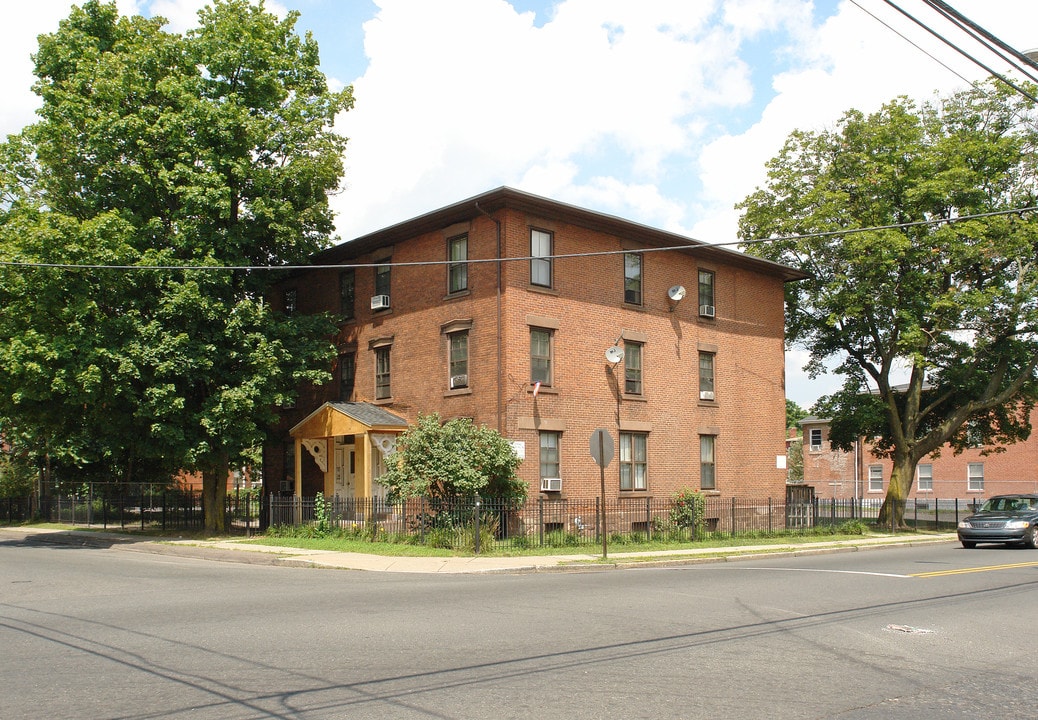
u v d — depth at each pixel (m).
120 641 9.34
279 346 26.97
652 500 27.81
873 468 58.06
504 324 24.56
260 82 27.27
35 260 23.39
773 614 11.35
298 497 26.34
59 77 27.59
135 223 25.98
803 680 7.66
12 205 27.17
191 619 10.85
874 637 9.80
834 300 32.44
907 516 46.69
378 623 10.50
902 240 30.09
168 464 33.09
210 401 25.67
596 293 27.06
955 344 32.81
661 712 6.54
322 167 28.34
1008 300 31.03
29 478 41.09
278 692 7.08
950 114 33.47
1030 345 33.22
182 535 28.28
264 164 28.53
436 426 23.20
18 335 24.27
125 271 24.70
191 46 27.00
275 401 26.55
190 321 25.53
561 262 26.12
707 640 9.45
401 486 22.69
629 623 10.53
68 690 7.15
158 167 26.05
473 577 16.83
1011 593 13.75
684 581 15.46
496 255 25.00
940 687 7.53
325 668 7.98
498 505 22.47
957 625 10.71
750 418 31.58
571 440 25.92
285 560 19.42
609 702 6.80
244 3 28.25
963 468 53.66
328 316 29.64
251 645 9.09
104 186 26.70
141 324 24.77
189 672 7.82
